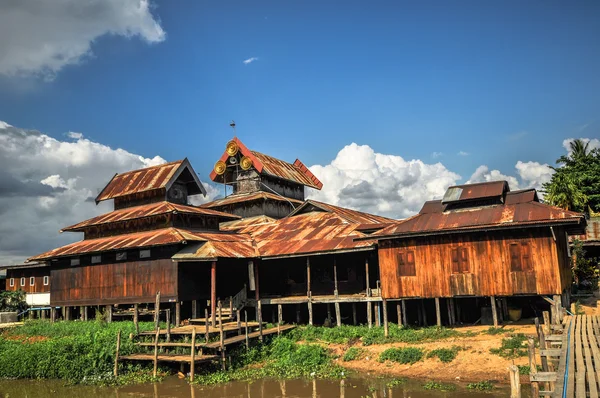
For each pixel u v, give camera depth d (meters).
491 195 26.52
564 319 20.45
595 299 31.58
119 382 24.27
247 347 27.02
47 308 44.97
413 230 26.94
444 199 27.72
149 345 26.12
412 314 31.36
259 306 32.47
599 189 52.09
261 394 21.56
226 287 35.22
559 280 23.59
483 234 25.64
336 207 41.59
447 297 26.55
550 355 14.17
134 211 38.59
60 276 37.88
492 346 22.92
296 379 23.70
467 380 20.92
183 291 31.77
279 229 38.75
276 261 36.47
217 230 39.75
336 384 22.42
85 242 38.50
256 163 47.19
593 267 38.97
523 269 24.50
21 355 27.39
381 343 26.38
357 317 33.19
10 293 45.62
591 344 14.42
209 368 25.28
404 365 23.61
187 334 26.91
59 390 23.81
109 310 34.34
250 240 37.12
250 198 46.03
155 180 39.59
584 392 10.27
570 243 39.81
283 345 27.97
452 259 26.27
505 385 19.78
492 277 25.17
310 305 31.14
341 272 33.84
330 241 31.98
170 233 33.25
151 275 32.66
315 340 28.80
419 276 27.02
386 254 28.12
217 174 49.91
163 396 21.84
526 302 28.28
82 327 32.06
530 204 25.77
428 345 24.67
